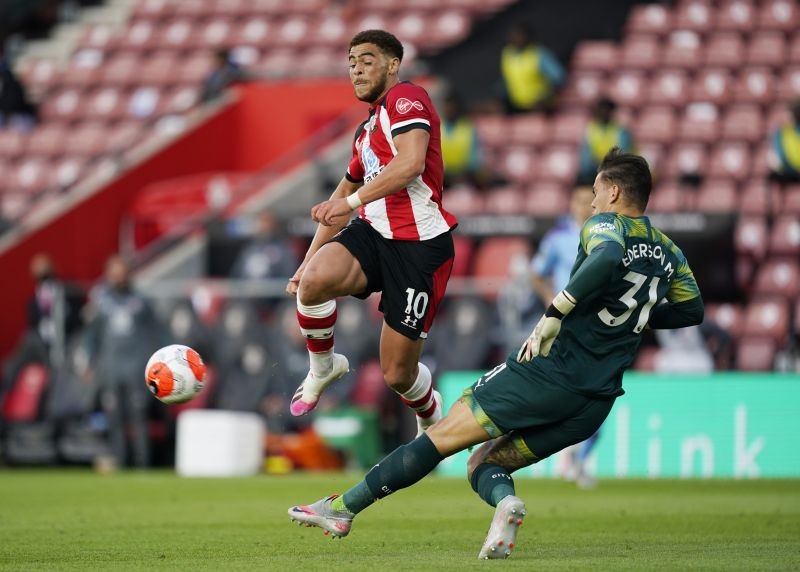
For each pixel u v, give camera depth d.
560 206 64.38
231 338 54.22
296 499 37.44
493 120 70.62
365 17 83.56
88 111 82.06
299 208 65.31
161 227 67.38
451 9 82.75
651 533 26.50
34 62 88.50
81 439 55.12
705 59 74.31
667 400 47.50
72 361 56.25
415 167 20.84
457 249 57.31
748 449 47.03
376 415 52.22
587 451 41.28
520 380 20.25
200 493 40.06
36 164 78.06
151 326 53.78
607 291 20.06
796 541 24.62
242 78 75.94
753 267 61.69
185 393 22.39
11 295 64.00
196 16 87.44
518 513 19.70
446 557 21.39
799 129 64.25
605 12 76.94
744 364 56.59
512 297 50.72
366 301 53.94
